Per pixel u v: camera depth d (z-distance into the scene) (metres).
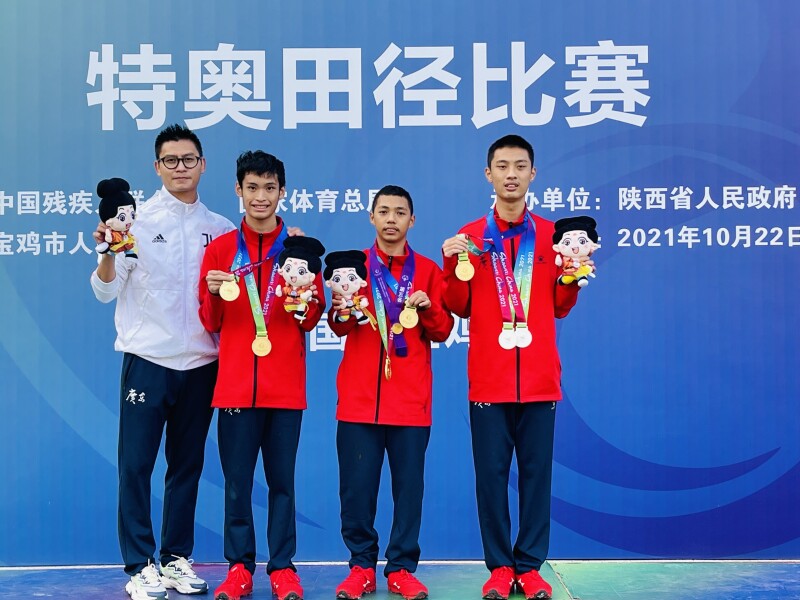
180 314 3.69
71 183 4.32
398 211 3.63
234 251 3.67
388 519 4.33
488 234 3.68
